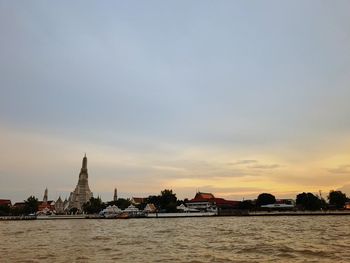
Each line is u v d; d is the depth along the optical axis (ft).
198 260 101.76
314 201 626.64
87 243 158.40
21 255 116.78
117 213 627.05
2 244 157.07
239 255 110.73
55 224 407.03
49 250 131.13
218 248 129.70
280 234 189.67
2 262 101.35
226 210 629.51
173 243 152.15
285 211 601.62
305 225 276.00
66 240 176.76
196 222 382.22
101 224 385.50
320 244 136.56
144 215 589.73
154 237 187.73
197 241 159.02
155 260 102.68
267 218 465.47
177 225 323.16
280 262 95.96
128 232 235.40
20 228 313.94
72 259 106.32
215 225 304.50
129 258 107.34
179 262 98.43
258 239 162.81
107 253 120.16
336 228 234.58
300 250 118.83
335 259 99.04
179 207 653.30
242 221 378.53
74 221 513.86
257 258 103.91
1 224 419.54
